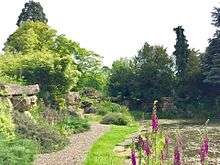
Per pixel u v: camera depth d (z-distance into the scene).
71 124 33.00
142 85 61.47
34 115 28.84
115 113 43.41
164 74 61.50
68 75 36.81
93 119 44.41
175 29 64.19
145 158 10.13
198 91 60.00
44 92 35.81
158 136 11.28
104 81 59.41
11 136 21.53
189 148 26.36
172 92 60.66
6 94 26.38
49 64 36.12
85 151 23.98
